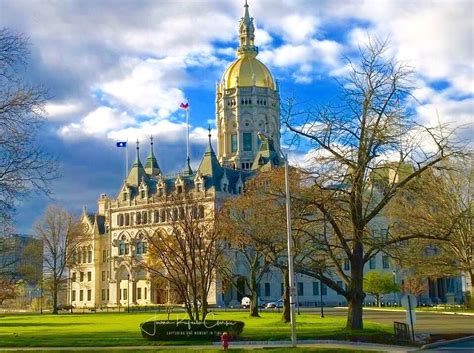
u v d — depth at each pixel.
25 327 68.19
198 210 85.38
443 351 39.66
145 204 160.62
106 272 173.50
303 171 47.31
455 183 79.31
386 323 65.88
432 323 67.94
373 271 128.50
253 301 85.44
